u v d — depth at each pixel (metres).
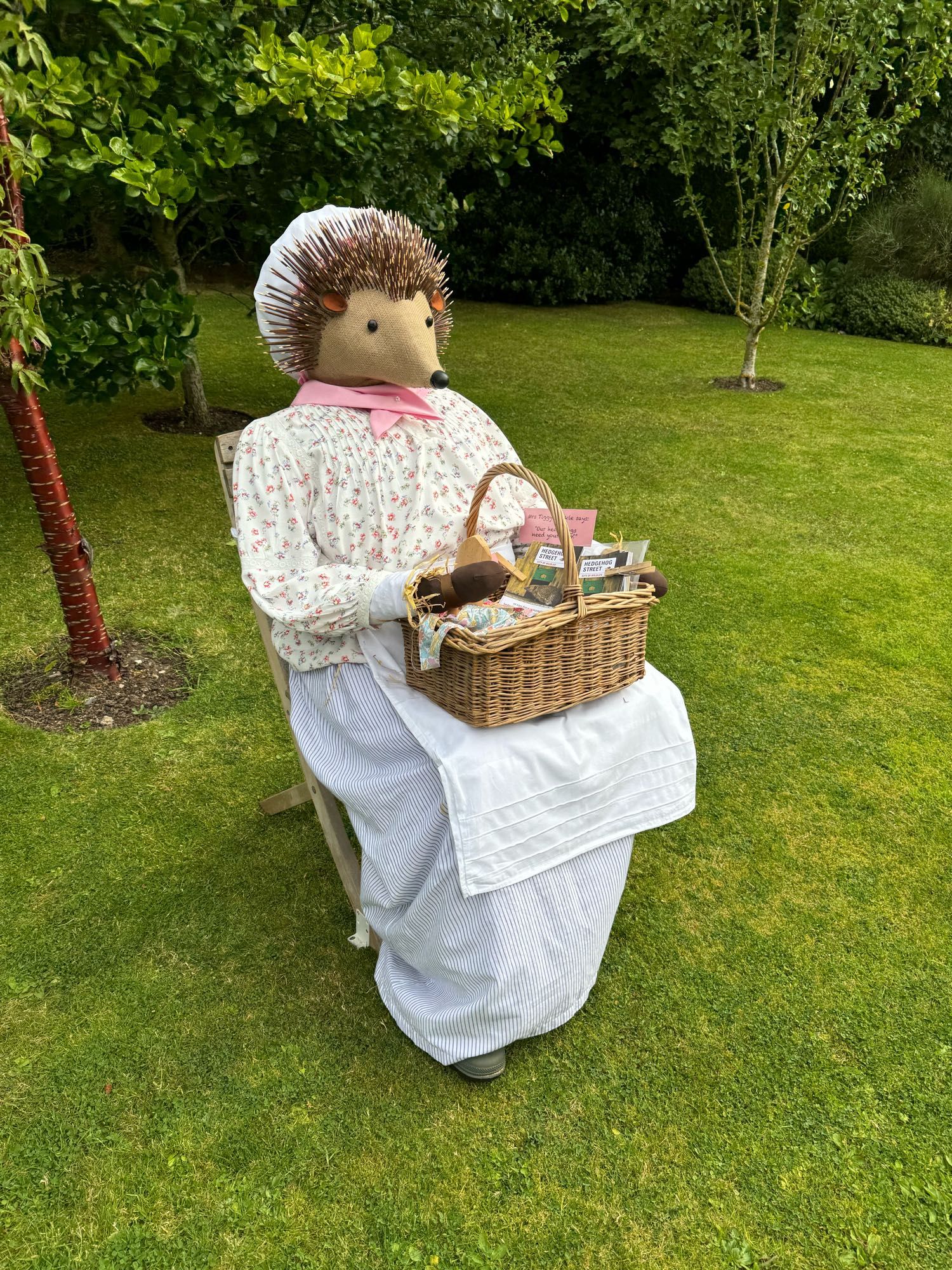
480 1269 1.63
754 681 3.54
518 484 2.30
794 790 2.94
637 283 12.41
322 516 1.95
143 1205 1.72
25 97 2.81
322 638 1.94
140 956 2.25
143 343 4.09
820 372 8.75
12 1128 1.84
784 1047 2.07
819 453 6.24
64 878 2.48
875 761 3.10
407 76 4.17
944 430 6.88
